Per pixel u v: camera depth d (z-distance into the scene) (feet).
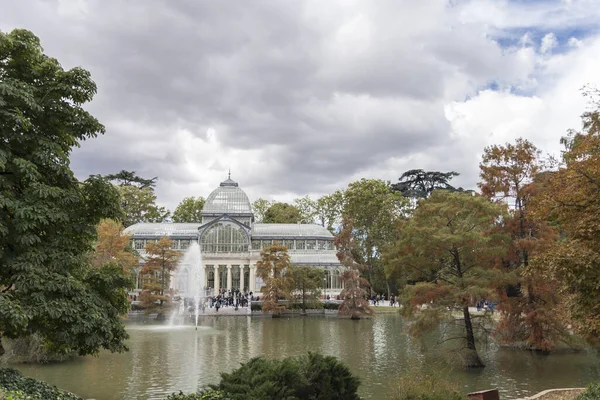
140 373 108.37
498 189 140.05
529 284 124.36
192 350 141.49
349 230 270.05
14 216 60.75
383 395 88.12
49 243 63.62
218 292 368.89
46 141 63.82
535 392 91.86
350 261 262.26
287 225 418.51
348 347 148.25
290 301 279.49
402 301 121.80
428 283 119.96
